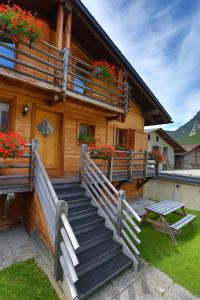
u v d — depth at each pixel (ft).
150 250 15.12
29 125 17.88
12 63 16.85
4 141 11.65
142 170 26.76
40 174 12.80
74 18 19.35
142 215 19.93
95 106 20.71
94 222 13.96
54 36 19.83
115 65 24.79
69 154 21.42
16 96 16.85
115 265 11.76
